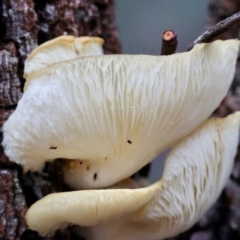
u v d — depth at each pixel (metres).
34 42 0.30
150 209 0.29
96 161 0.29
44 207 0.27
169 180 0.28
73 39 0.31
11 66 0.29
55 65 0.26
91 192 0.27
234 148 0.30
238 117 0.29
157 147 0.28
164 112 0.27
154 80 0.26
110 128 0.27
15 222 0.29
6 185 0.29
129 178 0.30
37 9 0.31
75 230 0.30
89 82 0.26
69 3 0.32
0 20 0.30
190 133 0.29
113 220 0.29
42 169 0.30
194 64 0.26
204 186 0.29
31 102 0.26
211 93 0.27
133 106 0.26
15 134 0.27
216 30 0.27
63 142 0.28
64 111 0.26
